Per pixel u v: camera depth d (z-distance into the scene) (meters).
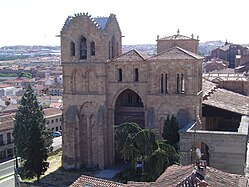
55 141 116.88
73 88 76.81
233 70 162.88
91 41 74.44
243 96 91.12
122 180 60.72
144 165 49.34
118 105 78.88
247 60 183.62
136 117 78.00
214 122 83.56
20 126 76.56
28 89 78.81
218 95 85.50
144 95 73.06
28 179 73.00
